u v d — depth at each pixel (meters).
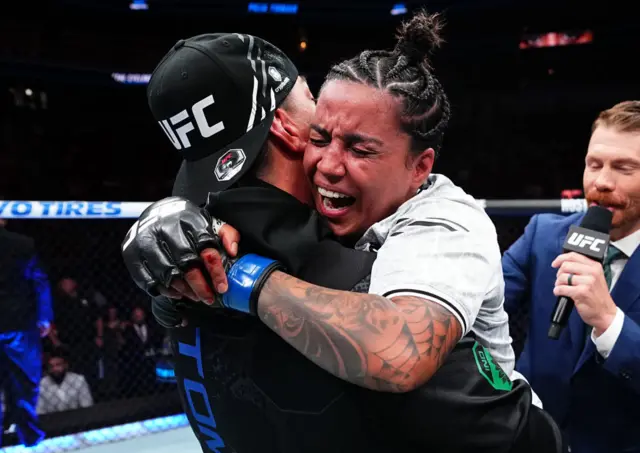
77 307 4.14
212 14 11.59
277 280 0.79
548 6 11.40
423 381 0.73
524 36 11.78
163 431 3.13
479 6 11.67
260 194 0.85
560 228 1.67
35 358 2.92
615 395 1.46
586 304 1.33
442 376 0.82
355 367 0.73
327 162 0.87
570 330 1.56
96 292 4.37
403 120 0.86
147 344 4.27
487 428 0.82
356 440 0.81
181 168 0.99
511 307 1.70
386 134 0.85
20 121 10.52
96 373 3.98
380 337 0.73
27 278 2.90
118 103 11.57
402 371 0.72
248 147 0.89
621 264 1.53
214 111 0.88
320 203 0.92
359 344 0.73
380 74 0.86
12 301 2.83
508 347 0.98
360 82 0.86
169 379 3.86
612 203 1.43
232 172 0.88
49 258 4.70
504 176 11.91
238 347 0.85
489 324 0.92
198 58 0.88
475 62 12.32
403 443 0.81
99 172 11.12
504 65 12.16
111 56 11.15
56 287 4.14
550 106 12.13
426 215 0.85
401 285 0.78
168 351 4.04
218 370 0.88
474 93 12.40
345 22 12.03
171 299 0.91
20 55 10.16
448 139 12.34
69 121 11.12
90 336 4.12
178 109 0.89
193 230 0.79
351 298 0.76
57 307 4.08
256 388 0.84
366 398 0.80
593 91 11.86
